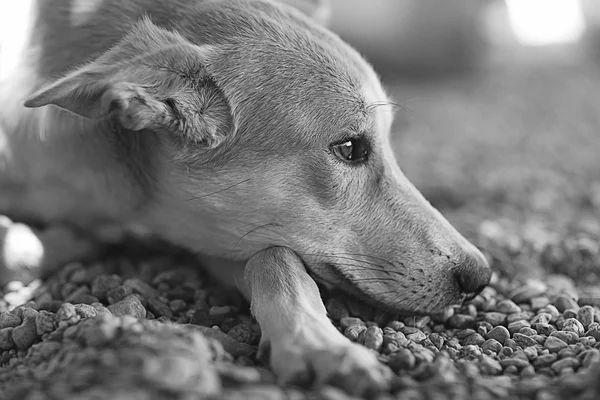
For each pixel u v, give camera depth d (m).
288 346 0.68
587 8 2.30
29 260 0.84
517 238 0.94
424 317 0.78
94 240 0.88
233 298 0.80
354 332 0.73
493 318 0.78
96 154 0.81
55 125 0.82
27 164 0.85
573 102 1.85
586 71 2.18
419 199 0.80
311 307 0.72
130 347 0.65
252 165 0.77
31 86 0.83
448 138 1.54
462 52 2.20
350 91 0.79
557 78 2.13
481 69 2.28
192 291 0.80
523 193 1.14
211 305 0.79
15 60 0.84
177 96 0.75
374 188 0.79
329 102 0.78
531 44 2.42
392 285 0.78
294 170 0.78
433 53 2.17
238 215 0.78
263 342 0.70
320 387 0.65
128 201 0.82
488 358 0.70
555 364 0.70
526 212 1.08
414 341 0.74
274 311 0.71
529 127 1.63
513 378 0.69
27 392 0.65
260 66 0.78
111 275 0.82
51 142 0.83
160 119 0.75
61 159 0.83
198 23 0.80
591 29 2.32
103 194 0.83
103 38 0.81
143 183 0.81
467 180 1.20
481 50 2.26
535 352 0.72
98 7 0.82
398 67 2.18
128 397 0.61
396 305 0.78
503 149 1.44
